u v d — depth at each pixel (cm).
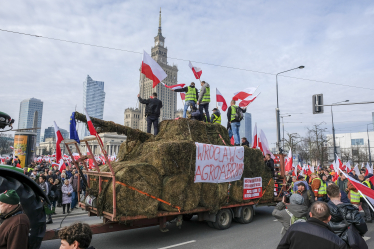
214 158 821
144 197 646
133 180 633
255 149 1009
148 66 947
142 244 704
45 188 1000
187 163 747
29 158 2036
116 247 679
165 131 859
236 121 1188
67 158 2233
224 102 1358
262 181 1016
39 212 475
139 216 637
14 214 312
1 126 562
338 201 389
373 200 422
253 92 1260
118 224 659
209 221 877
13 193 311
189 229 870
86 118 653
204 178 782
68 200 1180
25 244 301
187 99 1120
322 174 1476
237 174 894
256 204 1000
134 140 805
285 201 524
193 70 1174
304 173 2144
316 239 262
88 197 710
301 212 459
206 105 1169
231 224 947
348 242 338
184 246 687
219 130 959
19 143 2017
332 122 3356
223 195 841
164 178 706
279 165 1135
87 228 244
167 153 707
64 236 234
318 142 3869
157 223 709
